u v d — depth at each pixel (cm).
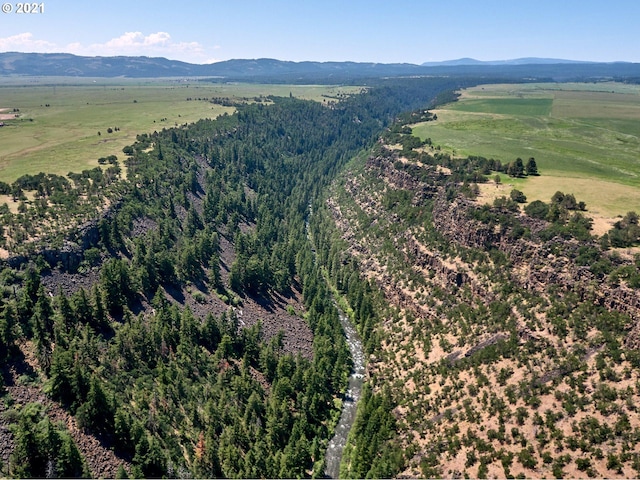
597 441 7550
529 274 11475
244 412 9894
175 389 9481
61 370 8112
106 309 10600
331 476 9400
